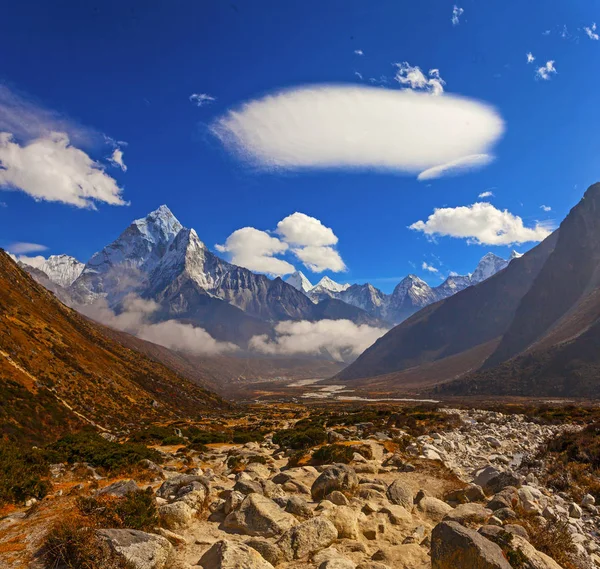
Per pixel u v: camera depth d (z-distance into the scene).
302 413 105.75
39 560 8.96
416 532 12.44
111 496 12.00
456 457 26.39
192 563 9.94
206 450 35.88
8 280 117.25
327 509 12.74
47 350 87.38
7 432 50.59
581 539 13.13
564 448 24.58
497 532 10.51
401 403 186.75
